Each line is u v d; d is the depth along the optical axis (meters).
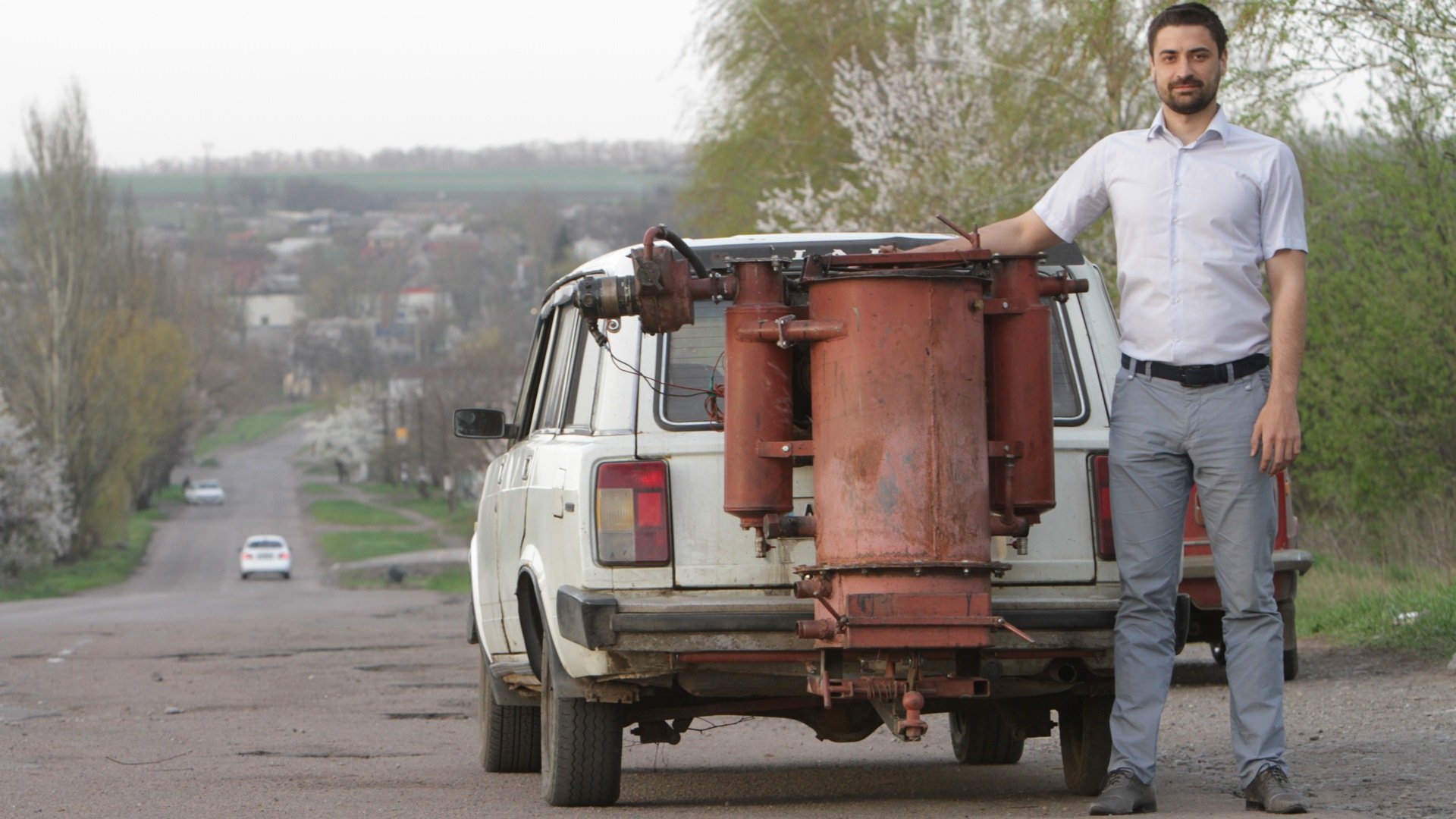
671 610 7.48
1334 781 8.48
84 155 97.12
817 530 7.18
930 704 8.62
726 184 36.72
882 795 8.98
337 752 11.98
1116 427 7.63
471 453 131.38
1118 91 22.58
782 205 30.66
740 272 7.29
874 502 6.95
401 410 173.38
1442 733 10.27
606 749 8.18
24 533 79.31
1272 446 7.20
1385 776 8.61
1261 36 18.28
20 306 95.56
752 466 7.24
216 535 126.44
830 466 7.07
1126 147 7.59
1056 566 7.80
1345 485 24.38
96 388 96.75
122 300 105.75
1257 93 18.84
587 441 7.94
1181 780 9.04
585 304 7.36
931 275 7.00
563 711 8.14
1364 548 24.27
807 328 7.08
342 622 31.03
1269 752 7.36
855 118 30.45
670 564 7.65
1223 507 7.40
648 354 7.91
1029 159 27.25
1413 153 22.36
